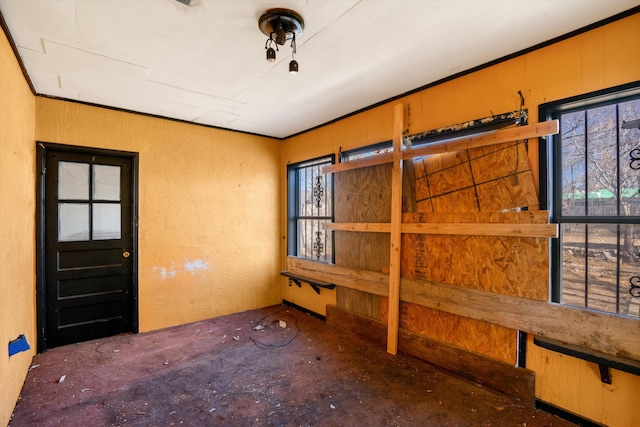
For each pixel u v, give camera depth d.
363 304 3.45
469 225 2.51
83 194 3.31
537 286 2.20
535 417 2.12
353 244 3.52
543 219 2.16
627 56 1.85
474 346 2.54
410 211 2.95
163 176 3.72
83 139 3.24
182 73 2.62
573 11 1.84
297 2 1.74
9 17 1.86
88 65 2.47
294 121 3.94
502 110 2.38
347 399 2.31
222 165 4.18
